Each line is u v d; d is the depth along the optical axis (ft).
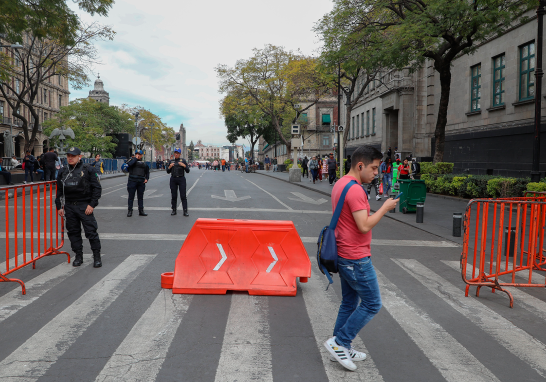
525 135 62.64
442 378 10.57
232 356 11.55
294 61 129.49
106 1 58.39
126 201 51.06
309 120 237.45
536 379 10.60
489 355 11.94
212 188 72.74
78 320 14.07
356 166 10.83
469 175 54.90
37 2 56.54
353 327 10.82
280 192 67.51
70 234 21.36
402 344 12.62
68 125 181.78
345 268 10.68
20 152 190.08
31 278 19.11
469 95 78.79
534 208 17.90
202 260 17.75
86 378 10.27
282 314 14.94
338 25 66.39
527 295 17.85
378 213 10.34
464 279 17.53
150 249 25.30
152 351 11.78
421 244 28.32
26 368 10.74
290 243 17.99
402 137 104.58
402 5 63.93
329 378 10.46
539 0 44.45
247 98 144.87
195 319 14.30
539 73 43.37
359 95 106.22
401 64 59.06
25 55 93.71
